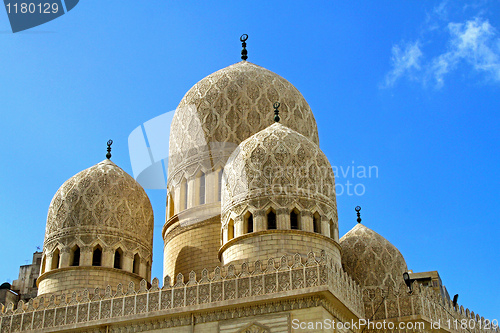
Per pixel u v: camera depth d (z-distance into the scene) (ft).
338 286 155.22
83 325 166.71
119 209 200.23
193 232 198.39
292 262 154.92
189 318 157.99
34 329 171.73
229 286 156.35
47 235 198.90
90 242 193.16
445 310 185.16
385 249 206.18
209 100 211.20
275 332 149.07
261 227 171.12
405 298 176.04
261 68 222.89
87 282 188.03
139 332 162.20
